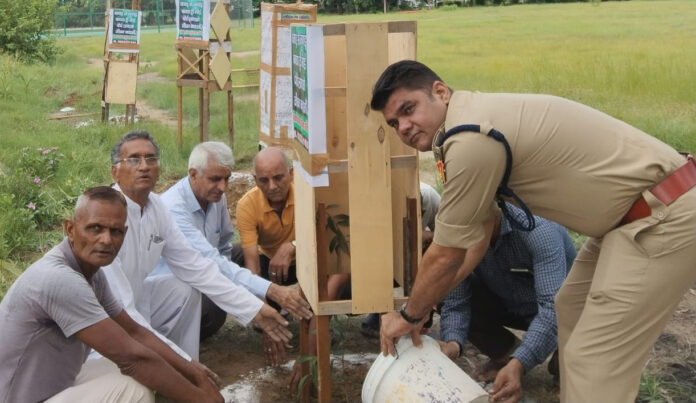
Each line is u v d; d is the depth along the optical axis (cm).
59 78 1788
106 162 959
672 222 322
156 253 446
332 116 423
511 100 328
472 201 323
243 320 445
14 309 343
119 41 1221
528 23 3559
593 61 1808
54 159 903
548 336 398
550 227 413
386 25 354
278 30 797
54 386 354
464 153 317
